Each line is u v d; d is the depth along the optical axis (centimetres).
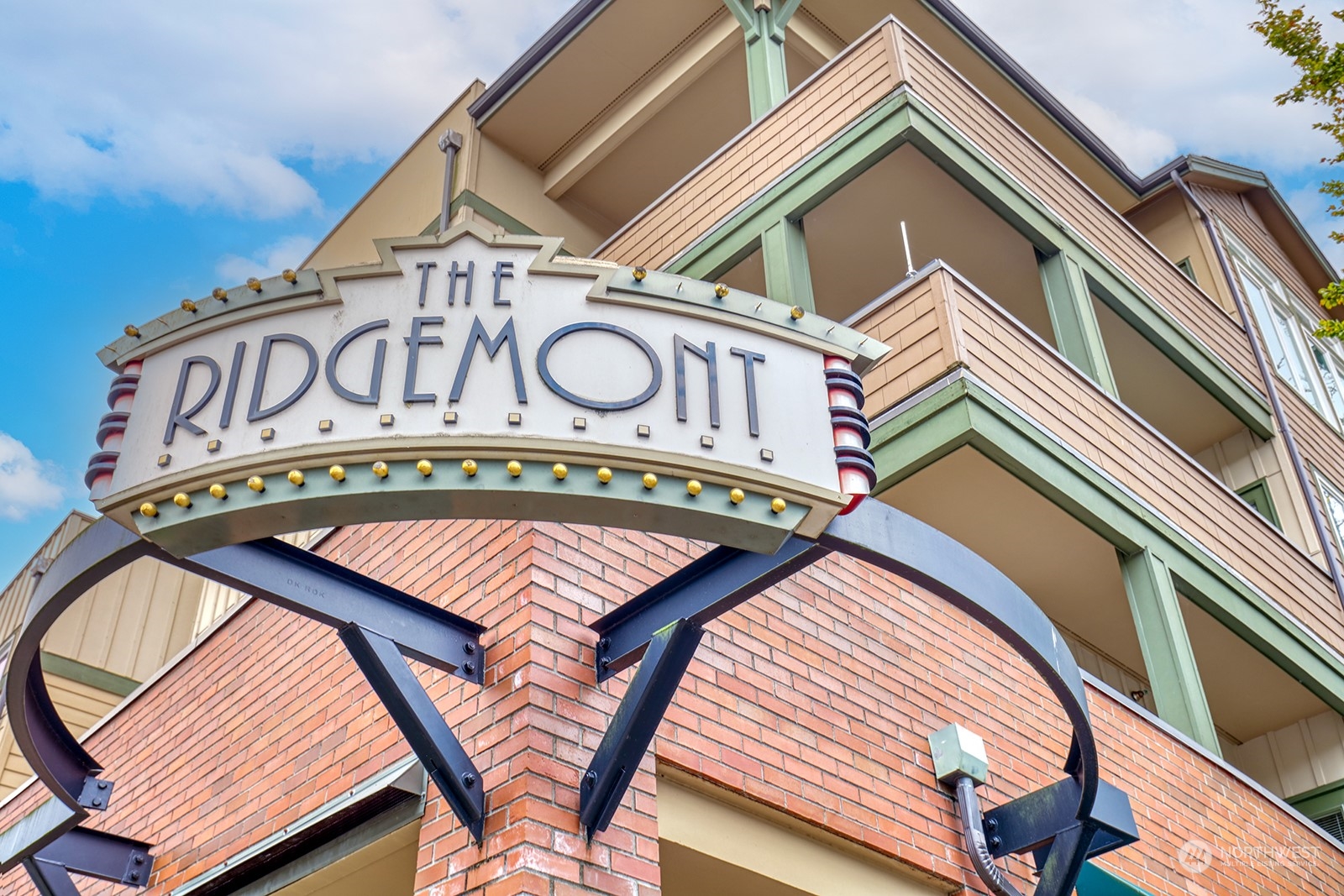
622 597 511
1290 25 873
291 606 414
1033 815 580
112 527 363
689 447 346
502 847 419
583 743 454
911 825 567
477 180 1267
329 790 524
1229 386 1250
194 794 621
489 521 530
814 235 1066
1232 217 1536
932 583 412
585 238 1367
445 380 346
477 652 475
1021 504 888
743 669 538
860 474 360
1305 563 1150
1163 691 867
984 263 1109
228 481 338
